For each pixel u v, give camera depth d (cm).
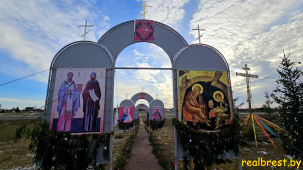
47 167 507
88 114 600
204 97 669
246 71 1181
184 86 670
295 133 620
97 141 558
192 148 589
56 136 536
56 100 600
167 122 3306
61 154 514
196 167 575
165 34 719
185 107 650
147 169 734
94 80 630
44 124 557
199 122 643
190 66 694
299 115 611
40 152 521
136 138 1655
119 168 707
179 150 608
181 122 632
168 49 708
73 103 604
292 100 657
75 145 535
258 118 1213
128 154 963
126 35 695
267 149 1067
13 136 1603
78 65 638
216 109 662
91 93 618
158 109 2086
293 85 670
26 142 1429
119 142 1383
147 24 712
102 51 657
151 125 2022
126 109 1980
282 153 965
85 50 654
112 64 648
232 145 614
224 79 700
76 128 585
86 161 534
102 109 608
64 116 590
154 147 1149
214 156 589
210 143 599
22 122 1902
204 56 713
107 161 565
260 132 1719
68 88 615
